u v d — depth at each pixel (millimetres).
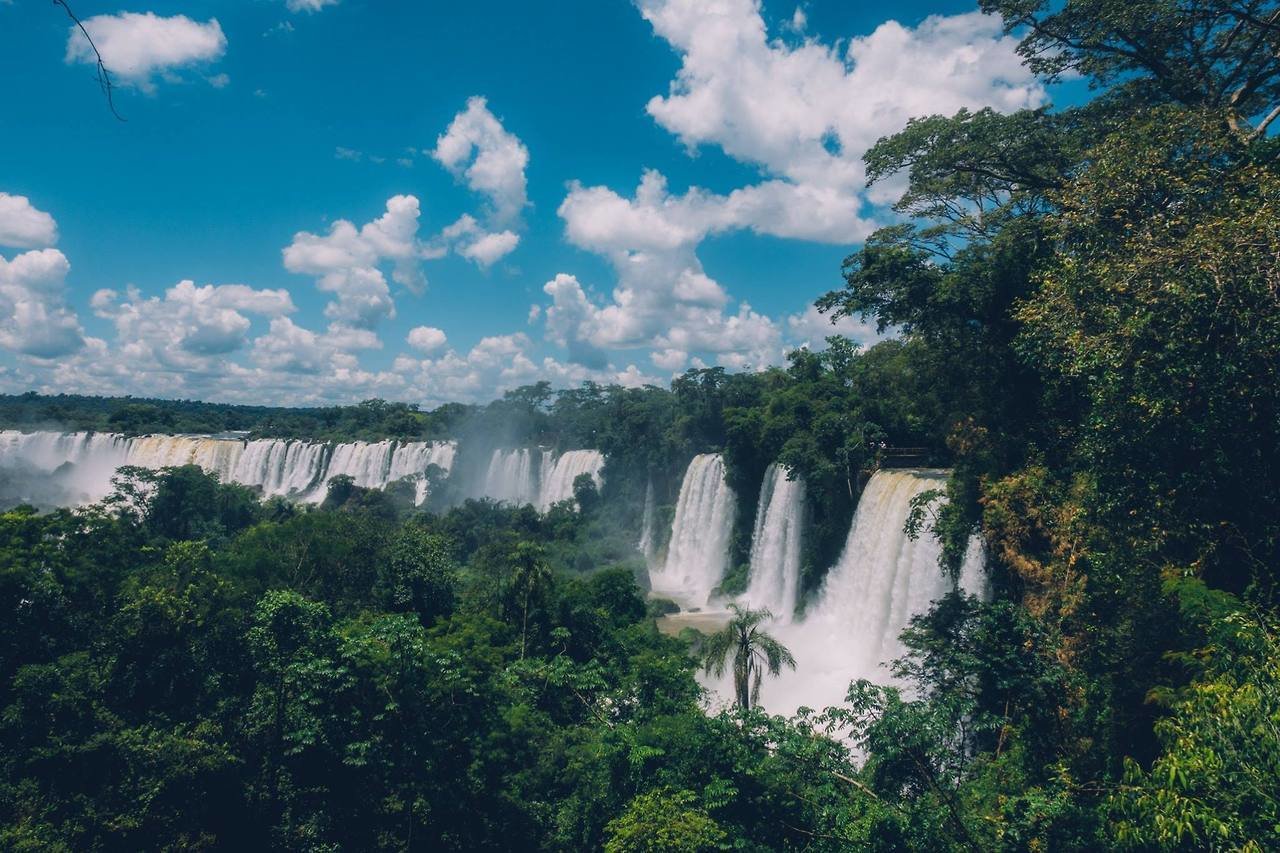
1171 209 19750
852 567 49531
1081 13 31703
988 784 19625
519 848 26984
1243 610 14898
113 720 23797
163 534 61719
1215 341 16031
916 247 38406
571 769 28875
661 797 21797
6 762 22172
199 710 26203
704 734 22219
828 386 66250
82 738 22750
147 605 26344
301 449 122812
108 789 22000
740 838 19469
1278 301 15062
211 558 36156
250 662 28062
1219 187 19328
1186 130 21844
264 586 39750
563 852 26703
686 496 81688
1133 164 20859
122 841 21391
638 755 24781
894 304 37250
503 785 27922
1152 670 19516
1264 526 16812
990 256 32969
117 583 30156
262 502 102812
